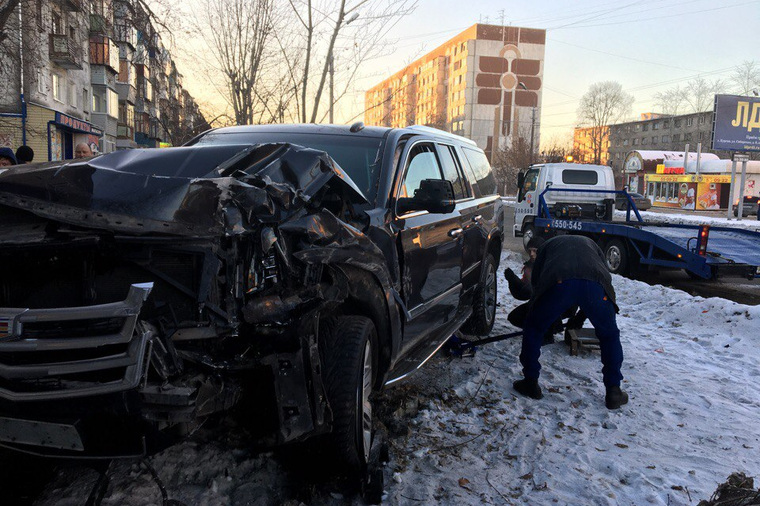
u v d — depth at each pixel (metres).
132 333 2.02
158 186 2.17
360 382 2.86
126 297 2.08
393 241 3.47
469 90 105.56
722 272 8.98
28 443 2.13
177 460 3.05
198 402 2.19
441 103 116.62
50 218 2.07
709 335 6.25
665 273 12.06
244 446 3.23
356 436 2.82
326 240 2.61
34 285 2.18
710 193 46.09
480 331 5.93
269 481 2.94
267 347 2.45
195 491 2.80
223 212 2.20
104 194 2.12
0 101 24.11
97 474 2.87
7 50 18.02
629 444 3.68
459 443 3.58
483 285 5.78
